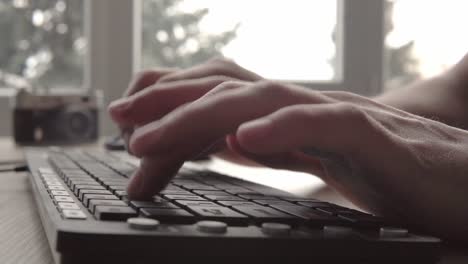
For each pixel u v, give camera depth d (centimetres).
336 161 35
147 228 27
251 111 35
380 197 35
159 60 165
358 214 34
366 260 28
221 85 38
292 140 31
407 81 168
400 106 63
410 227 35
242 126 31
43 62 162
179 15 165
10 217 43
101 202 33
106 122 157
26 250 32
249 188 47
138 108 52
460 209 34
